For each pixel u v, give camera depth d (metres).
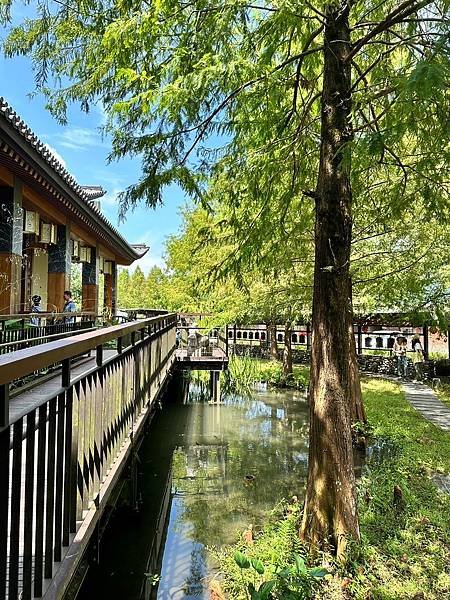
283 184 5.25
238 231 4.88
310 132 4.83
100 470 3.07
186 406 12.30
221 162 4.62
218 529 5.09
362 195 5.55
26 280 10.05
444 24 2.53
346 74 4.01
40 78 4.40
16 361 1.43
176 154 4.24
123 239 13.95
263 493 6.17
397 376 15.45
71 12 4.11
